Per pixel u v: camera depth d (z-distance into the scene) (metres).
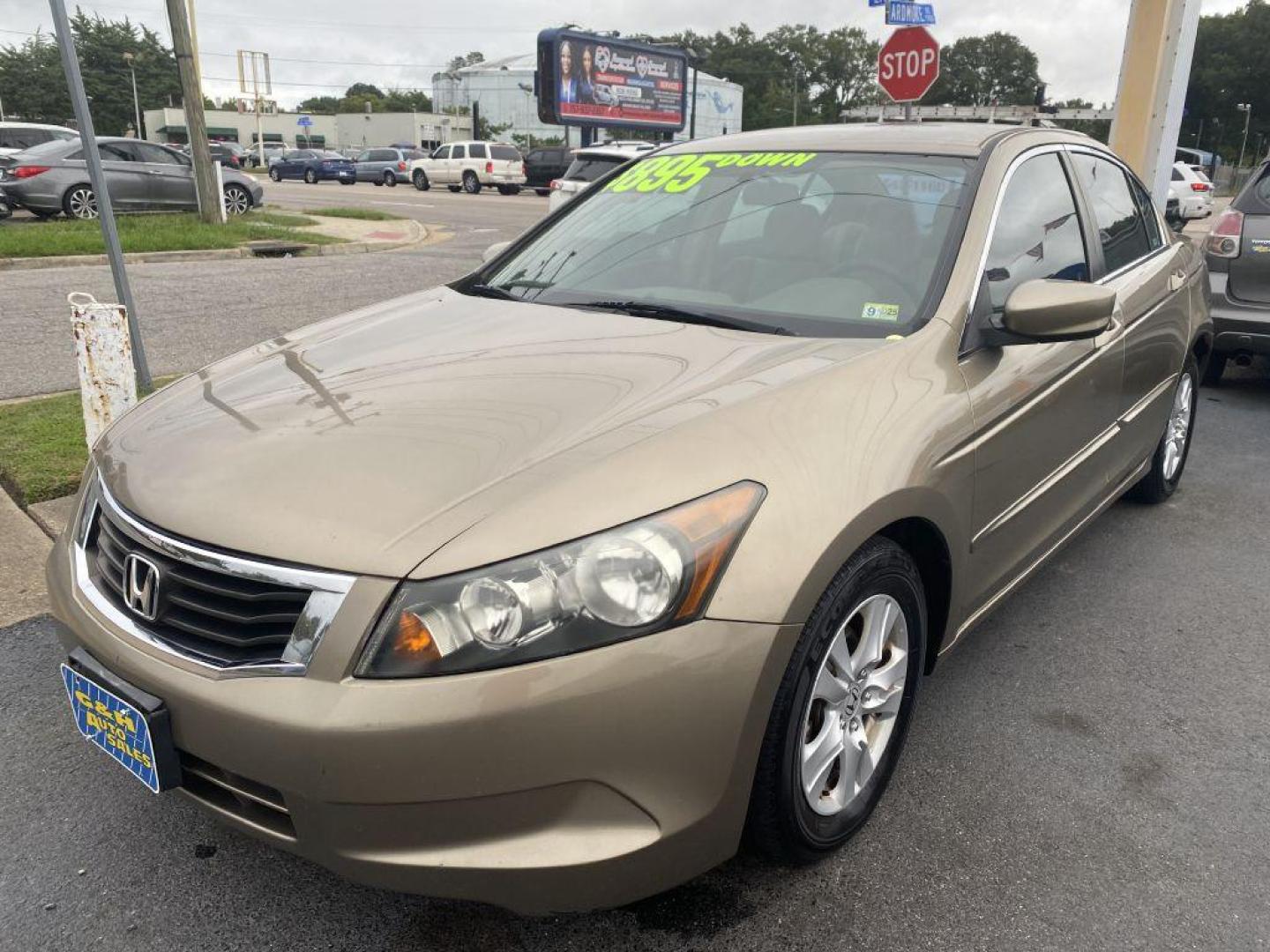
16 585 3.59
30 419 5.16
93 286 10.08
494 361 2.43
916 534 2.38
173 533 1.90
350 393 2.30
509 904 1.77
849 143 3.30
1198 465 5.41
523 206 27.09
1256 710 3.02
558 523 1.76
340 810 1.71
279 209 21.28
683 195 3.35
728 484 1.89
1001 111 6.18
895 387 2.32
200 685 1.79
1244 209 6.50
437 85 87.25
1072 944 2.09
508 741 1.68
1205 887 2.26
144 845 2.38
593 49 20.84
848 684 2.19
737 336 2.57
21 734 2.79
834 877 2.28
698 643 1.78
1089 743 2.83
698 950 2.07
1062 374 2.96
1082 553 4.19
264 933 2.12
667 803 1.80
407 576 1.71
